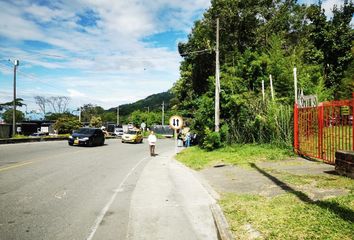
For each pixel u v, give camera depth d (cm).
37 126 6569
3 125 3462
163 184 1024
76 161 1602
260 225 540
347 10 3347
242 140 1919
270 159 1366
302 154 1370
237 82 2283
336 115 1122
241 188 877
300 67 2556
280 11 3494
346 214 532
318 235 460
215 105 2011
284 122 1597
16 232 552
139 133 4000
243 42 3609
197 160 1600
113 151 2377
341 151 902
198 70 3816
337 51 3136
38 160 1541
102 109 13050
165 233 571
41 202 753
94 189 927
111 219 644
